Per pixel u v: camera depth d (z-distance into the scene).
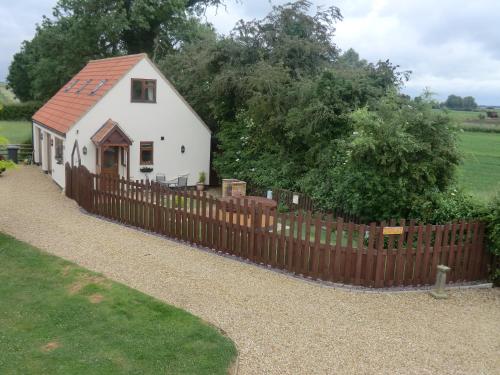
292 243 11.46
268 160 21.31
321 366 7.43
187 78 26.11
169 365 6.97
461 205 13.16
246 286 10.55
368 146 14.16
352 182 15.34
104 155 20.88
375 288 10.88
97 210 16.66
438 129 14.57
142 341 7.59
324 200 17.44
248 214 12.34
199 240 13.42
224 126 23.86
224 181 20.78
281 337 8.27
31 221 15.30
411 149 13.92
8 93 85.88
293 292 10.37
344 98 18.53
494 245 11.67
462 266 11.68
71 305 8.77
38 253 11.71
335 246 10.90
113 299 9.11
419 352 8.09
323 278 11.10
